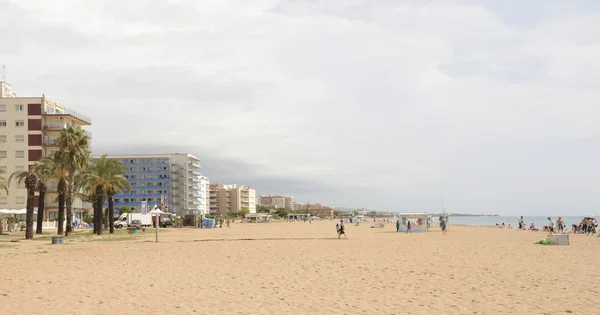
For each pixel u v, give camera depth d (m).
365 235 60.88
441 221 64.38
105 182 63.97
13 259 28.77
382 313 12.51
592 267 21.94
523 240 45.47
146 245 41.41
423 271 21.27
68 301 14.49
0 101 91.62
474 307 13.13
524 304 13.42
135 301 14.44
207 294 15.68
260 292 16.03
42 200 63.28
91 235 61.06
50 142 91.50
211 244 42.53
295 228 100.81
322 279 19.09
